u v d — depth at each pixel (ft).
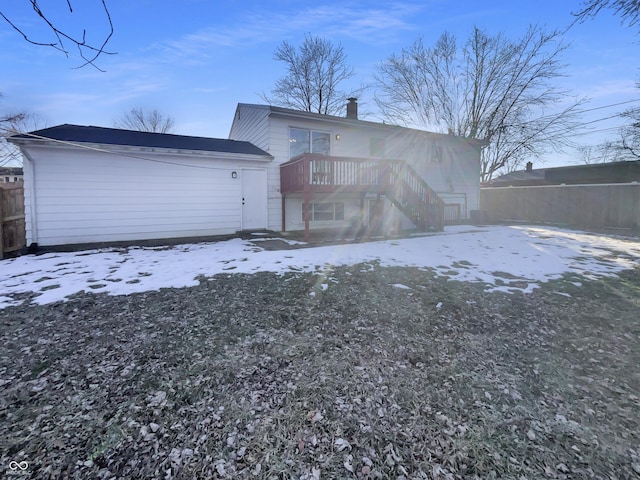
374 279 16.08
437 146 45.62
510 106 63.52
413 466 5.13
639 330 10.57
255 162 32.58
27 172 23.61
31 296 13.23
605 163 57.52
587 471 5.02
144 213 27.91
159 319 10.93
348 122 36.14
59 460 5.13
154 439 5.62
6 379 7.35
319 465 5.14
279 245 25.66
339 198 38.04
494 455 5.34
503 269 18.40
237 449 5.43
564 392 7.16
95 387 7.11
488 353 8.95
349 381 7.48
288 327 10.46
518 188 50.72
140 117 83.20
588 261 20.54
